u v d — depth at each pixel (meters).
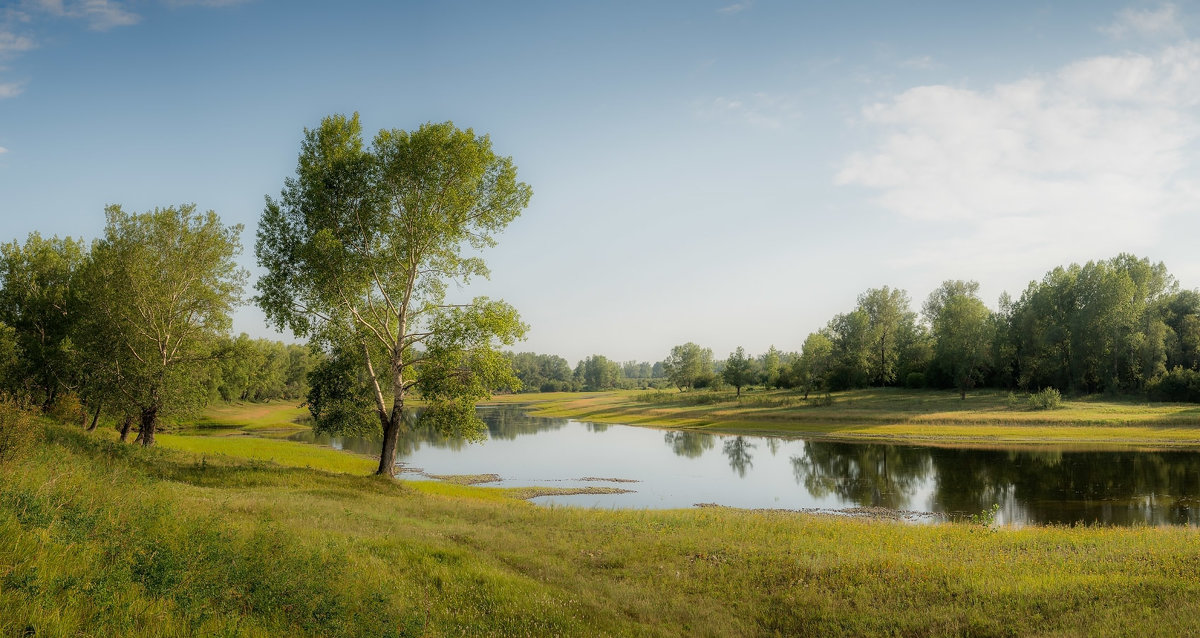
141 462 23.16
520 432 84.69
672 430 83.25
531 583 12.13
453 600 10.84
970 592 11.48
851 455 54.00
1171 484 36.06
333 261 26.73
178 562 8.48
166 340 35.53
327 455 48.53
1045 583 11.64
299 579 9.34
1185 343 80.94
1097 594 10.83
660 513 22.92
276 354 128.75
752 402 101.81
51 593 6.42
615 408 116.69
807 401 96.81
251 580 8.79
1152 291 92.00
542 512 21.88
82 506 10.12
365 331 30.75
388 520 17.84
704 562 14.21
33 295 41.94
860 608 10.96
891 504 34.41
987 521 21.22
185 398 35.34
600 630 9.95
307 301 28.70
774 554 14.67
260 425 86.50
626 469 49.50
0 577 6.55
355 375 30.59
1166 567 12.47
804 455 55.34
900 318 116.31
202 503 15.17
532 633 9.65
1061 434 57.69
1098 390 84.62
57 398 37.97
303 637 7.72
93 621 6.29
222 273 37.69
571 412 120.44
